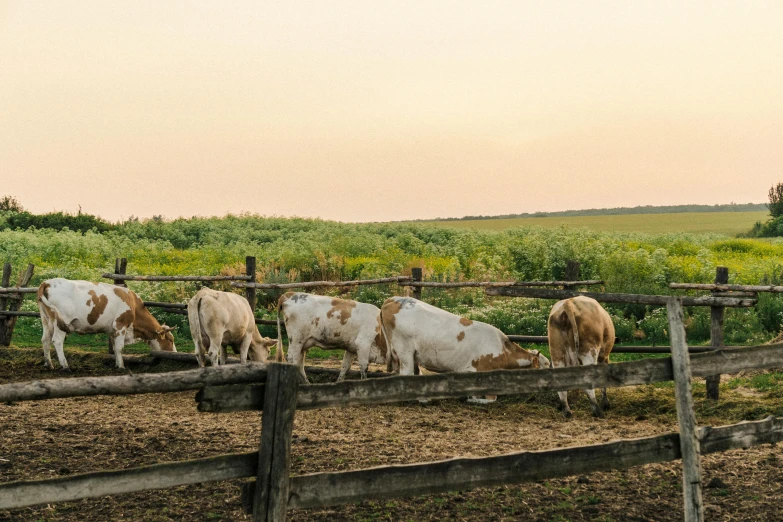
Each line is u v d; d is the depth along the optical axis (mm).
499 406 10117
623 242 33938
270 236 43344
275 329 15383
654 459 4410
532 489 5953
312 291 19078
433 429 8414
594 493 5855
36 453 6703
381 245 34406
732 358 4551
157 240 43156
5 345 14156
